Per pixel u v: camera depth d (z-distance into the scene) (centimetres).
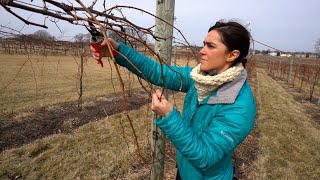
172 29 233
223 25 140
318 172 484
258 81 1894
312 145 620
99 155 474
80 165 439
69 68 1812
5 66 1652
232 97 138
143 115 747
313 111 1025
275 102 1127
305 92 1540
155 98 128
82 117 718
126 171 430
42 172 416
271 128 720
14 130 592
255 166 475
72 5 100
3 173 402
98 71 1803
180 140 123
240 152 525
